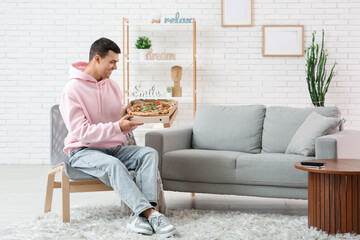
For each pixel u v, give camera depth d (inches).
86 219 120.6
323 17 229.8
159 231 103.3
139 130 225.8
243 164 127.6
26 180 189.0
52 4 235.3
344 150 124.6
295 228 109.6
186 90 235.0
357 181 103.7
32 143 236.8
